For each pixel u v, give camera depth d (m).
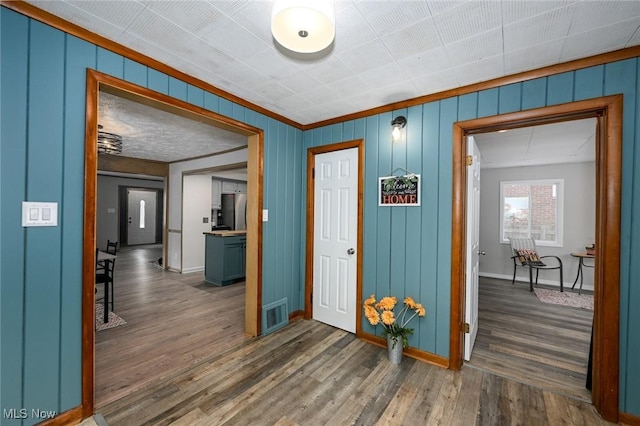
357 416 1.74
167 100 2.04
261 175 2.84
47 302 1.55
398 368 2.28
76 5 1.44
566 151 4.16
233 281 5.01
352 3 1.37
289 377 2.13
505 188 5.56
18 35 1.43
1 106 1.40
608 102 1.75
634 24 1.49
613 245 1.73
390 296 2.62
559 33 1.58
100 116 3.10
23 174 1.47
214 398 1.89
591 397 1.91
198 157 5.41
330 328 3.05
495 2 1.36
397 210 2.60
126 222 9.32
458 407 1.83
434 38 1.66
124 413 1.73
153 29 1.63
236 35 1.68
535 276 5.21
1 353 1.42
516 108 2.05
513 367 2.32
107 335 2.82
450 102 2.33
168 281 5.04
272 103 2.69
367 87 2.32
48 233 1.55
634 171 1.69
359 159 2.86
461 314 2.32
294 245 3.29
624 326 1.71
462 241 2.32
